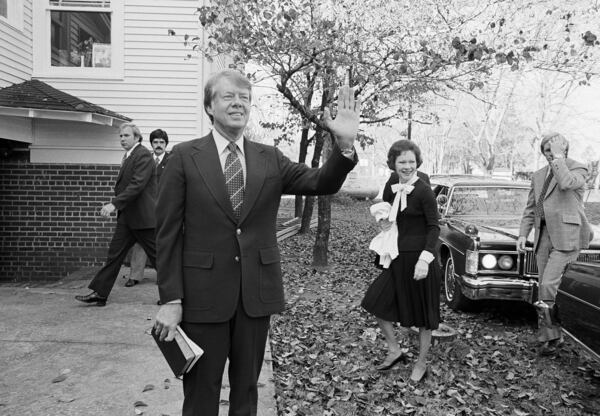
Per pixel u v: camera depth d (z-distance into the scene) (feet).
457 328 18.88
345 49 23.77
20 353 14.83
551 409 12.63
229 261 8.03
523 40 22.04
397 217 13.83
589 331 12.09
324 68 23.66
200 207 8.00
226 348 8.20
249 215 8.13
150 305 20.22
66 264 28.43
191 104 28.58
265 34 23.47
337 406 12.39
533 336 18.13
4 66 25.45
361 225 53.31
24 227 28.27
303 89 28.78
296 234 43.16
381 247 13.80
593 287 11.96
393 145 14.07
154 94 28.50
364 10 23.85
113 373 13.51
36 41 28.12
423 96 35.04
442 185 26.17
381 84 27.14
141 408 11.54
